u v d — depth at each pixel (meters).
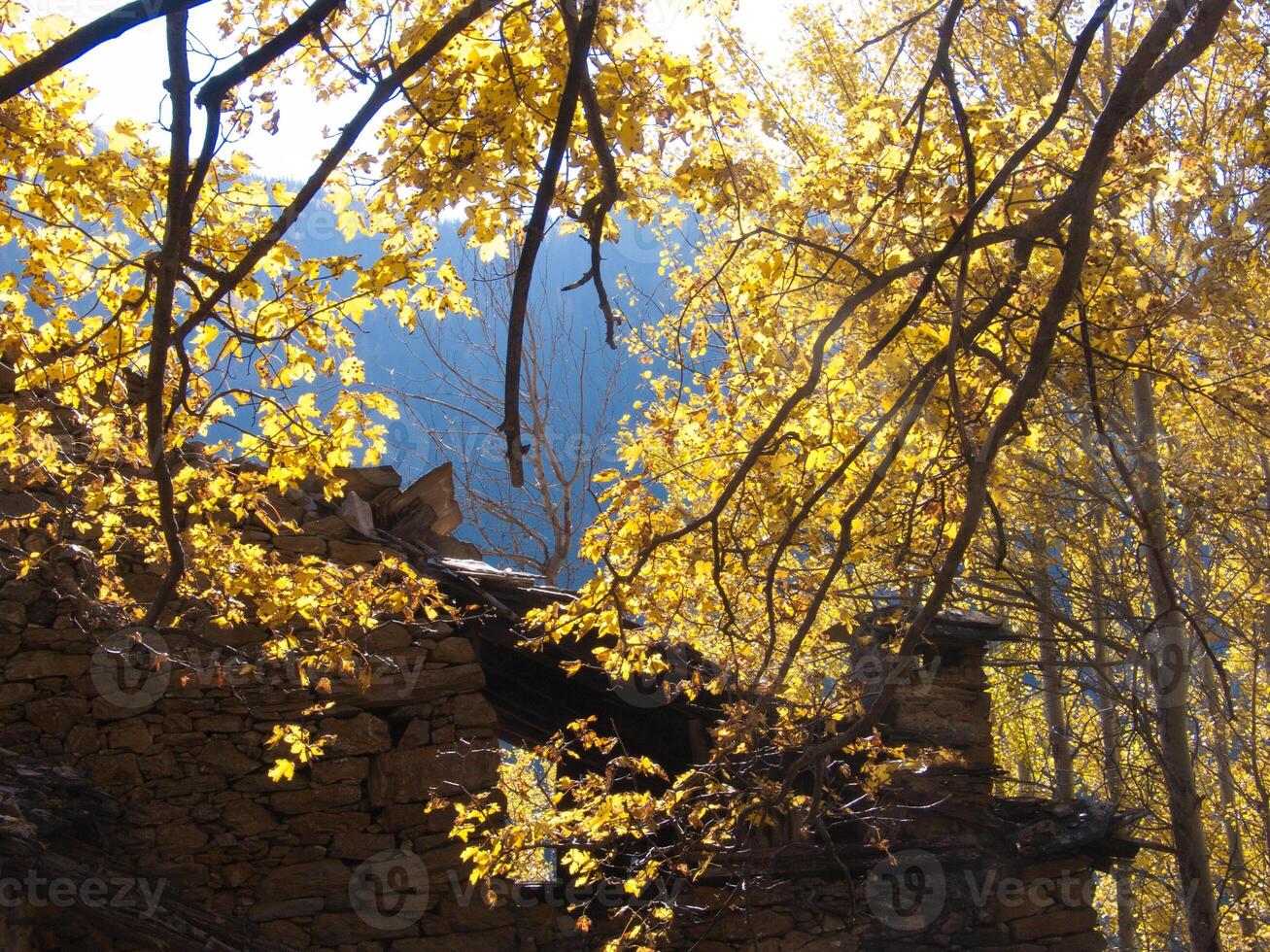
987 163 4.87
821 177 4.91
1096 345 5.68
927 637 9.10
